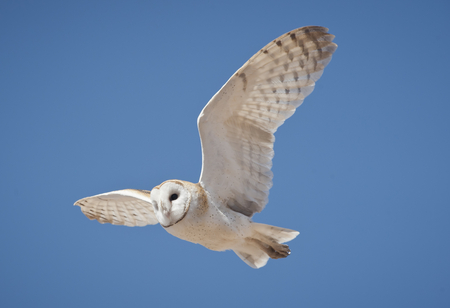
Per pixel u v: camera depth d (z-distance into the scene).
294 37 9.88
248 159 10.72
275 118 10.41
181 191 10.59
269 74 10.10
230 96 10.07
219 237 10.91
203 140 10.46
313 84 10.16
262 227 11.11
